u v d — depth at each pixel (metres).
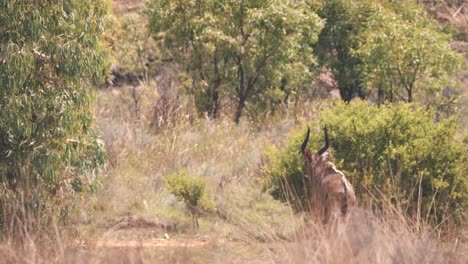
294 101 84.75
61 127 37.56
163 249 31.36
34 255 27.86
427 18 88.50
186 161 61.25
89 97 38.72
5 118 36.00
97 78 39.53
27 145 36.97
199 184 46.56
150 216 46.34
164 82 82.69
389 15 82.75
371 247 29.02
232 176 57.09
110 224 44.34
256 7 78.88
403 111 42.28
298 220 39.19
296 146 42.25
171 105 75.75
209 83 79.88
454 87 79.88
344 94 90.38
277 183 41.94
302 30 79.44
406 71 76.06
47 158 36.91
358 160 41.28
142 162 59.75
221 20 79.38
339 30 87.50
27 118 36.50
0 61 35.91
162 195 51.00
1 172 36.53
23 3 36.66
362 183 39.31
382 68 76.56
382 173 40.19
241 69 79.12
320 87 94.50
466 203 40.31
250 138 70.62
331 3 87.62
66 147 37.84
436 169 40.44
